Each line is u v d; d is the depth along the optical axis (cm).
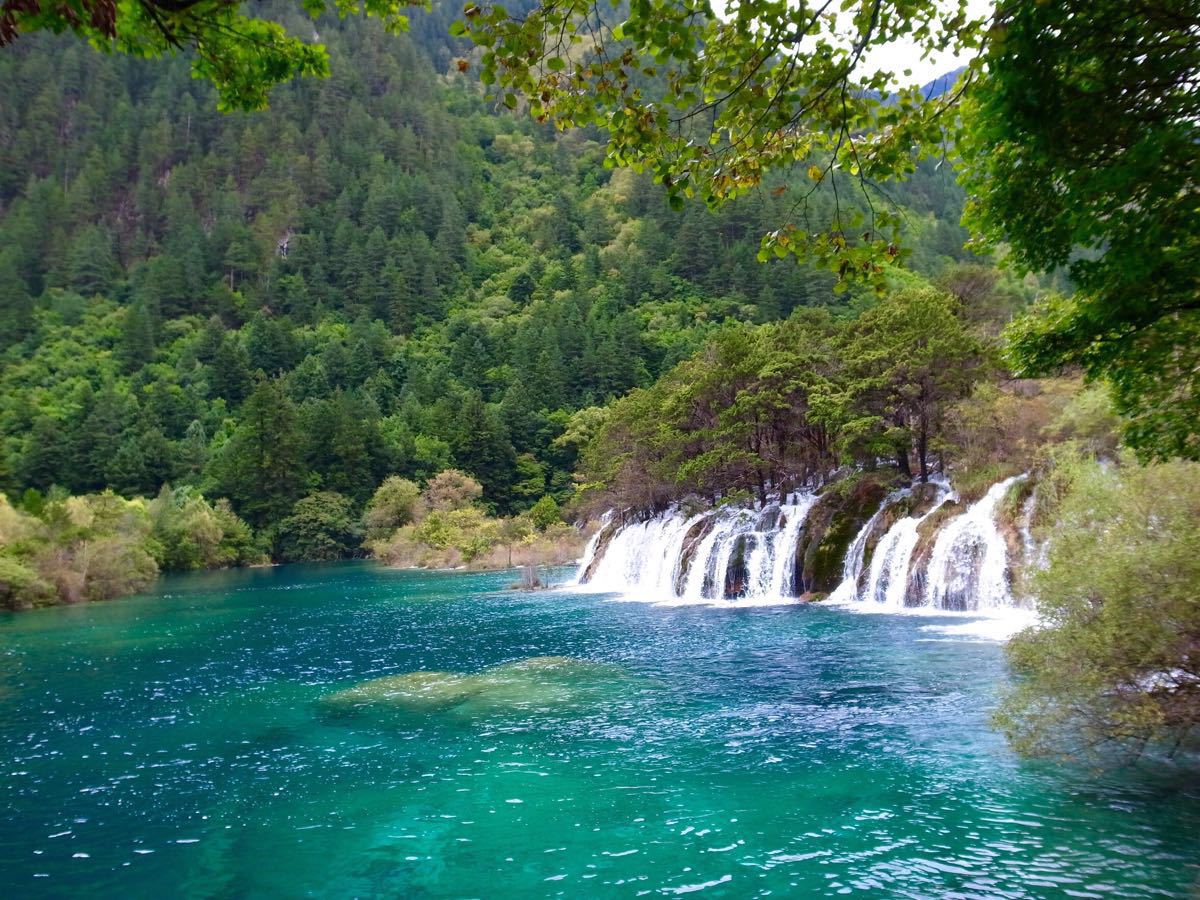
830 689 1905
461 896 964
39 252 16662
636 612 3719
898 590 3262
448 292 17488
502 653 2761
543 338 13475
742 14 663
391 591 5619
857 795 1210
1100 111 648
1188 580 1130
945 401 3662
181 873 1072
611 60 677
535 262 18062
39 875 1083
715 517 4588
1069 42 627
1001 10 645
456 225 19012
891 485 3819
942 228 14275
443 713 1891
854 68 711
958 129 775
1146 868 916
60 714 2059
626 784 1324
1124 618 1163
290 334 13938
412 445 10825
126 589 5959
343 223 17575
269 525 9731
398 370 13675
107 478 9794
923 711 1655
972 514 3130
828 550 3716
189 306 15500
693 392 4869
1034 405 3391
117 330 14312
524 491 10469
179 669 2700
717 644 2642
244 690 2295
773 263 14188
